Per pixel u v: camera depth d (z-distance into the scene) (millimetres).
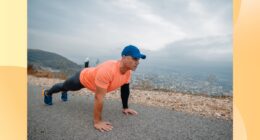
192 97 1885
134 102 1803
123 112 1651
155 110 1680
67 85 1649
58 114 1610
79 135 1353
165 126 1453
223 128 1446
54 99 1895
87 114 1628
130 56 1448
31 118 1560
